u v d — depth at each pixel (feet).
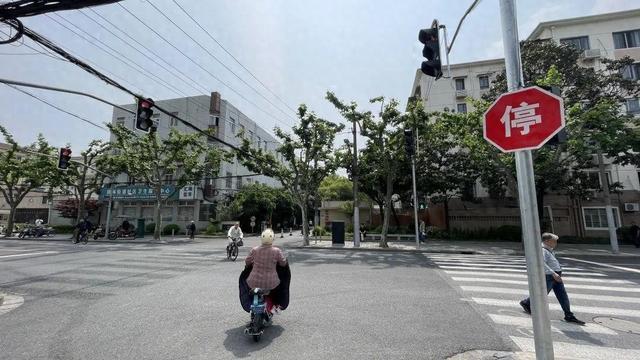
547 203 85.97
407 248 62.03
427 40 21.38
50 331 16.44
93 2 17.19
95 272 33.40
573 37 89.35
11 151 96.43
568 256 51.70
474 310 19.90
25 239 84.94
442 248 61.26
